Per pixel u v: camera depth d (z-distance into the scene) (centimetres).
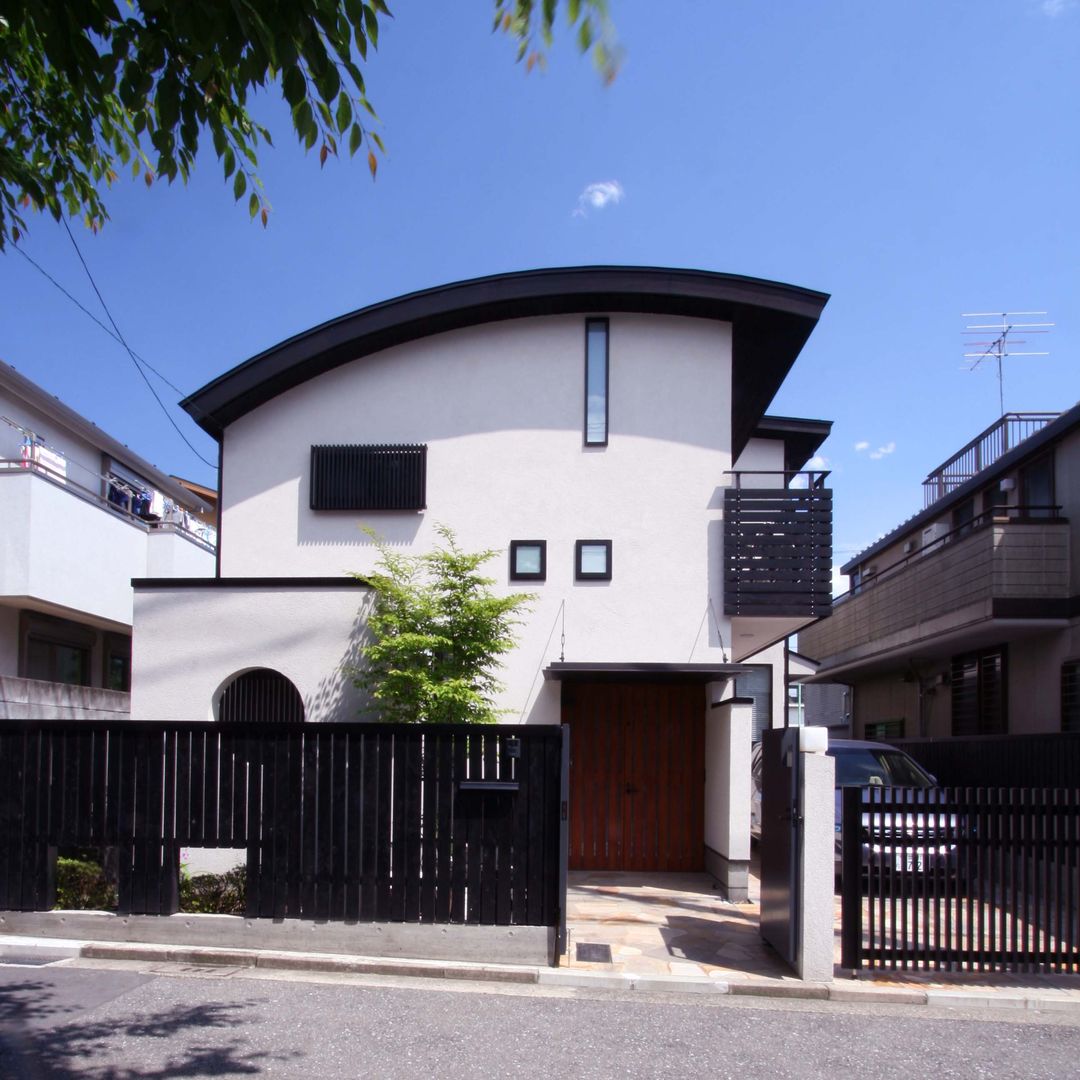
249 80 341
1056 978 713
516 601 1009
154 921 748
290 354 1185
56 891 791
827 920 699
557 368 1204
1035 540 1297
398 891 732
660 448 1177
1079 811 715
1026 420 1598
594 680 1129
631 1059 531
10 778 779
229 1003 613
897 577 1680
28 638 1511
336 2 330
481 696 1012
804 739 715
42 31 332
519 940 721
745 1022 611
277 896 741
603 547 1159
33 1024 559
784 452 1836
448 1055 527
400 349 1227
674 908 942
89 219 504
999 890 719
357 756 747
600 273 1162
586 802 1168
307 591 1065
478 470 1191
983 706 1573
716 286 1166
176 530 1772
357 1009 609
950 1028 609
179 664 1065
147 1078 477
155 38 343
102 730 771
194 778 759
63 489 1459
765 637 1318
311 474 1203
